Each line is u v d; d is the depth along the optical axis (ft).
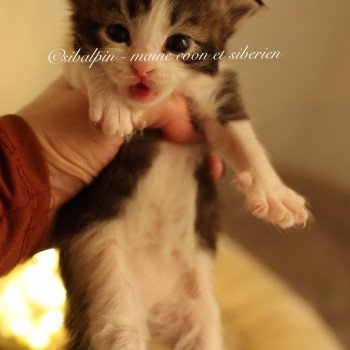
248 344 1.13
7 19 1.51
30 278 1.31
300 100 1.70
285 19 1.62
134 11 0.96
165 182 1.08
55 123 1.01
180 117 1.07
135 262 1.08
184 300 1.09
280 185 1.04
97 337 1.01
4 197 0.95
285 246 1.42
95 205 1.06
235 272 1.29
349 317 1.28
